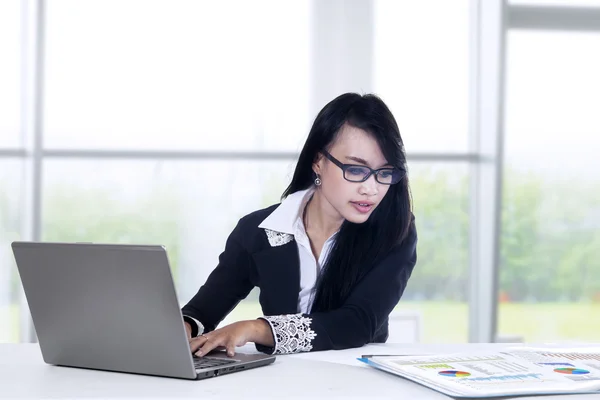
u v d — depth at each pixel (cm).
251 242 188
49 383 120
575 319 429
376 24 434
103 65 426
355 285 177
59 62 425
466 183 432
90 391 113
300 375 127
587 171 427
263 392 113
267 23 432
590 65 428
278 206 191
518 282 430
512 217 429
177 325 119
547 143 427
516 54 427
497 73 424
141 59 427
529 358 136
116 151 426
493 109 427
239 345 145
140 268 118
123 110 427
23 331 425
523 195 428
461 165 434
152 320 121
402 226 178
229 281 192
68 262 125
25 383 120
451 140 434
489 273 427
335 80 434
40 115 424
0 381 121
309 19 434
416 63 434
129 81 427
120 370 129
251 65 431
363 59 434
